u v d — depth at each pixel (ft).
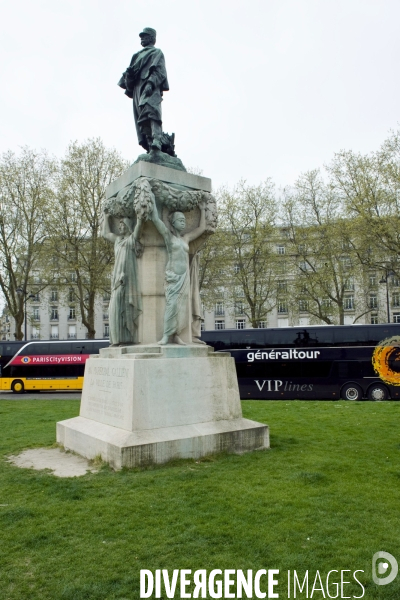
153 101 30.63
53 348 95.55
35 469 24.11
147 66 31.78
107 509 17.87
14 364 95.14
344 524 16.44
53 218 108.78
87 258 113.19
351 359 73.51
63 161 109.50
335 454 26.58
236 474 22.07
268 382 75.36
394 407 50.62
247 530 15.93
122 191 28.68
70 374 94.58
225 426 26.37
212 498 18.93
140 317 27.68
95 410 27.71
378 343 73.31
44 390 101.65
